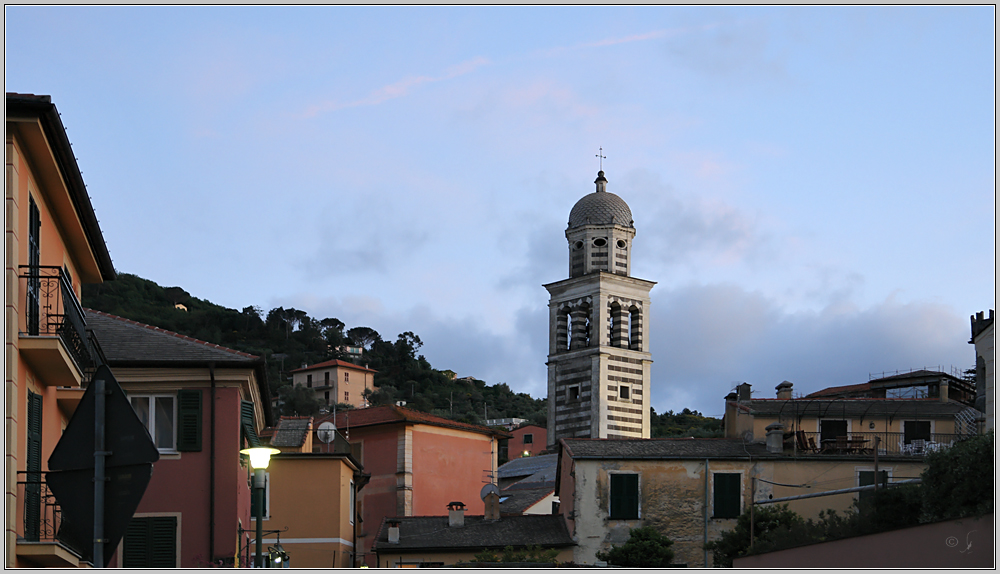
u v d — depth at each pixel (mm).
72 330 18984
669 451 47062
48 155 18375
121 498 10578
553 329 81375
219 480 28484
